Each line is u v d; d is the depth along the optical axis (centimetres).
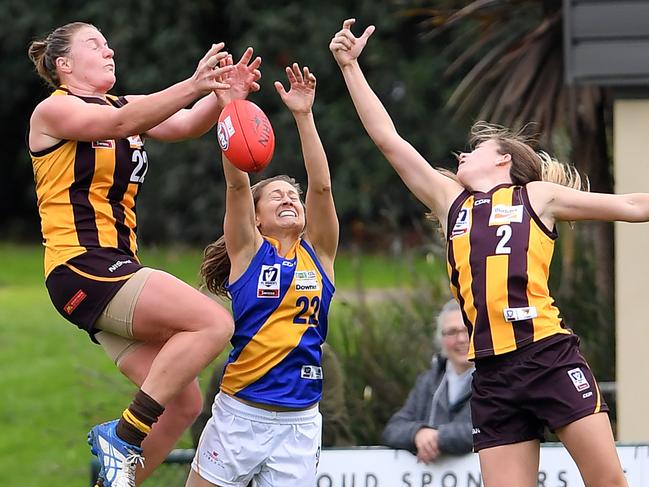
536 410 1805
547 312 1828
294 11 8150
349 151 8056
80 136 1784
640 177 2839
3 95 8962
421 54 8069
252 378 1909
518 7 3566
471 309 1848
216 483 1925
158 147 8344
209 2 8319
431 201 1967
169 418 1889
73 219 1800
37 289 6575
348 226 8150
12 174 9362
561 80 3359
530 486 1830
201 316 1769
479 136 2016
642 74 2803
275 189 1981
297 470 1922
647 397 2788
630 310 2800
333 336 3284
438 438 2217
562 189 1898
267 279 1916
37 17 8488
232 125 1808
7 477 3469
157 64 8269
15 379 4394
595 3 2827
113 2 8262
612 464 1777
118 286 1777
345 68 2014
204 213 8350
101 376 3434
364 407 2959
